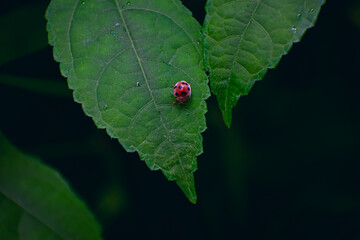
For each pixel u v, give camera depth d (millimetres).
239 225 432
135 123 240
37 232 263
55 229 264
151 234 432
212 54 243
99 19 245
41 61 322
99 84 241
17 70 321
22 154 271
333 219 463
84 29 245
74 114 384
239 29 243
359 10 405
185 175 238
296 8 243
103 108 240
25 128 365
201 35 245
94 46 244
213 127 416
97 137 405
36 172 269
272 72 454
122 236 427
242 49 242
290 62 448
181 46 244
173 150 239
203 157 431
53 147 383
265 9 243
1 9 274
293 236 462
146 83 242
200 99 241
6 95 346
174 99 239
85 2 246
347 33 420
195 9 296
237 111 464
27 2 275
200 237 435
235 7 243
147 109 240
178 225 436
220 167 434
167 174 237
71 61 242
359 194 464
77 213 266
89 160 422
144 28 245
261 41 242
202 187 440
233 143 416
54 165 409
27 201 266
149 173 426
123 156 419
